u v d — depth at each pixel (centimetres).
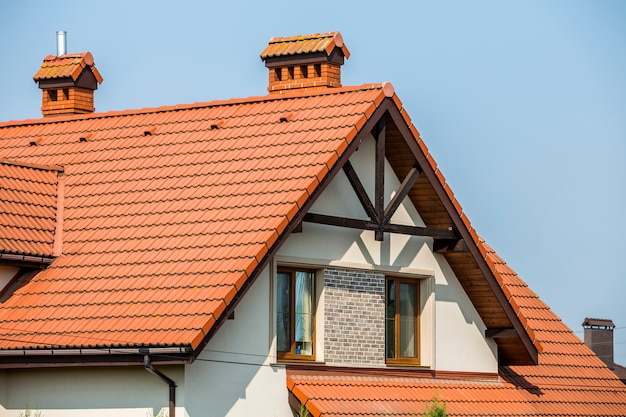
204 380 2639
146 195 2945
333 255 2958
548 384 3431
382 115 2956
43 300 2730
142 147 3134
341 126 2900
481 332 3303
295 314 2898
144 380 2630
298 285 2920
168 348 2477
